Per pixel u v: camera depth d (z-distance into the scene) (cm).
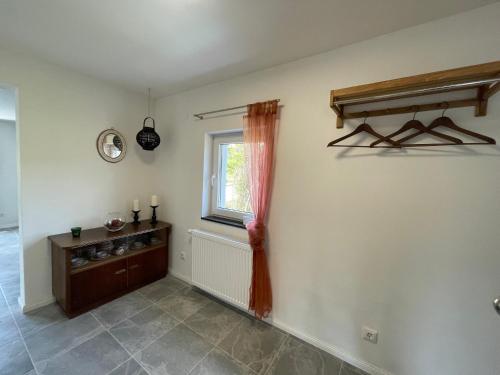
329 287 171
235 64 193
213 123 237
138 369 151
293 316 189
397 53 141
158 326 193
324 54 167
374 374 156
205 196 254
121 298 232
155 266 268
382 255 150
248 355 167
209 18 137
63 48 178
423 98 134
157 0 122
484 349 125
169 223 285
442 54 129
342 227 163
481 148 120
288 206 186
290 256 188
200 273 235
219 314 213
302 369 158
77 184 231
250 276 198
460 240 127
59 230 221
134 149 278
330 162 166
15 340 171
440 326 134
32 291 206
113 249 243
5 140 473
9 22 145
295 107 180
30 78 194
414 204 138
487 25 118
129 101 268
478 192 122
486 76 106
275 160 191
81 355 160
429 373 139
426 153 133
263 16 133
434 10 122
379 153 147
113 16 137
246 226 199
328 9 124
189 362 159
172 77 225
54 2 126
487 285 122
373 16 129
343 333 167
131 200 280
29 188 200
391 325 149
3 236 421
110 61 197
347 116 155
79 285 201
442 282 133
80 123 229
